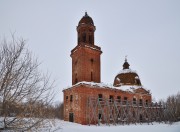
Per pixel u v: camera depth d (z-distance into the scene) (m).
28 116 6.45
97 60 34.47
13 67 6.40
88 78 32.47
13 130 6.18
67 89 33.66
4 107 6.02
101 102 31.64
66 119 33.09
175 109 41.50
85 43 33.38
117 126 27.08
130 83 40.53
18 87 6.39
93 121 29.58
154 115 37.81
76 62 34.50
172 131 21.78
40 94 6.77
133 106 34.75
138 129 23.47
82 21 35.25
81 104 29.22
